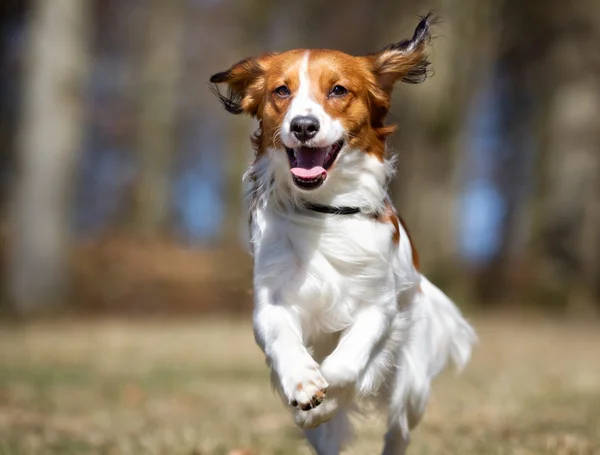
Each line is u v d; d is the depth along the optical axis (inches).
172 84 1218.0
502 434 248.4
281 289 182.9
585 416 280.5
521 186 1082.1
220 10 1246.9
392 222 190.5
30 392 335.0
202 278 964.0
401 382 202.8
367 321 182.7
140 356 469.1
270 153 188.2
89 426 270.2
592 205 925.2
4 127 976.3
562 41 857.5
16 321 668.1
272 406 307.7
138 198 1257.4
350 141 185.3
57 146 709.9
